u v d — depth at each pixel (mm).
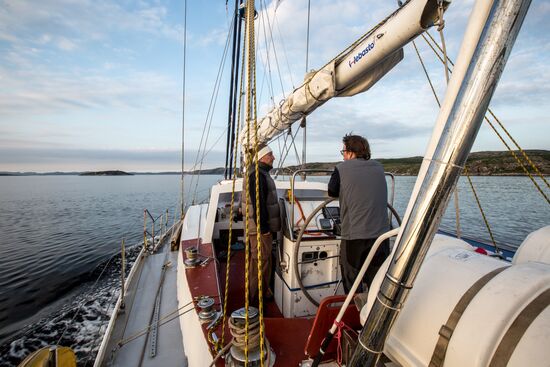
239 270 3590
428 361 944
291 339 1711
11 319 7781
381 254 1984
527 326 733
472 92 667
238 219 4199
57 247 16469
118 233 19344
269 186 2445
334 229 2594
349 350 1352
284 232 2594
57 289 9914
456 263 1059
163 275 3904
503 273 899
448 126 707
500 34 630
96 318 6922
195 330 2107
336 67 1960
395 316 847
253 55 1387
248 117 1371
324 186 3557
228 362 1445
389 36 1501
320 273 2496
